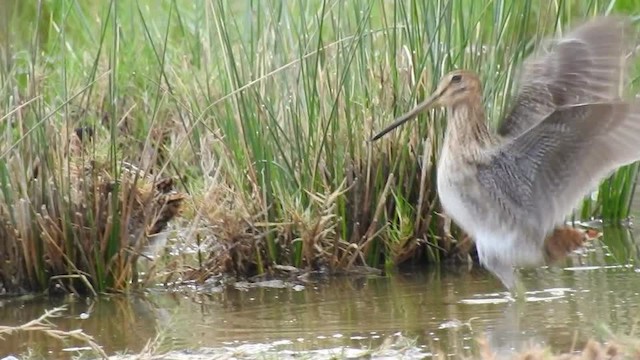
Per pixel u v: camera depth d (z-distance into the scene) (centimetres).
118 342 1143
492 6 1407
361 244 1391
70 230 1316
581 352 1030
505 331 1125
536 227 1089
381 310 1224
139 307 1270
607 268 1355
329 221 1378
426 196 1395
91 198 1323
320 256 1382
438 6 1388
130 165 1381
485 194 1107
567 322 1145
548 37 1337
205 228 1377
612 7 1527
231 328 1175
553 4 1444
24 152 1315
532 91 1112
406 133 1394
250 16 1425
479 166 1109
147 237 1349
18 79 1447
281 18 1447
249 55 1438
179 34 1739
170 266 1364
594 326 1123
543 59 1112
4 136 1328
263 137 1383
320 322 1187
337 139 1392
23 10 1672
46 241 1309
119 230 1317
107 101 1584
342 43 1384
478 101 1125
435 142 1386
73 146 1399
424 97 1384
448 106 1131
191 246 1411
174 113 1548
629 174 1552
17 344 1146
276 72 1330
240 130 1385
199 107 1475
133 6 1761
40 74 1391
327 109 1388
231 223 1373
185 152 1490
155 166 1401
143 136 1547
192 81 1517
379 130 1388
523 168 1084
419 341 1104
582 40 1091
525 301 1230
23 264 1324
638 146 1014
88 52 1650
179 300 1296
